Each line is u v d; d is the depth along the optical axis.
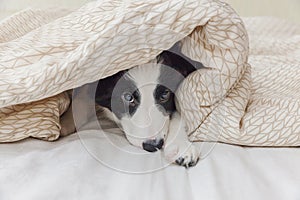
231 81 0.87
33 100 0.83
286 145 0.88
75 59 0.78
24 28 1.26
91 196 0.68
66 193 0.68
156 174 0.76
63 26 0.98
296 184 0.71
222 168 0.78
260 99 1.00
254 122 0.88
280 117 0.88
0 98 0.80
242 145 0.89
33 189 0.68
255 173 0.77
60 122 0.92
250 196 0.69
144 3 0.83
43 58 0.85
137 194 0.69
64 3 1.66
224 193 0.70
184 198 0.70
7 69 0.86
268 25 1.84
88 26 0.92
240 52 0.85
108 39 0.77
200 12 0.81
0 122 0.84
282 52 1.55
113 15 0.89
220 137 0.88
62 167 0.75
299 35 1.71
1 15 1.67
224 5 0.86
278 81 1.18
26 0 1.71
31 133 0.84
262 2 2.16
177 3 0.81
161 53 0.82
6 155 0.80
